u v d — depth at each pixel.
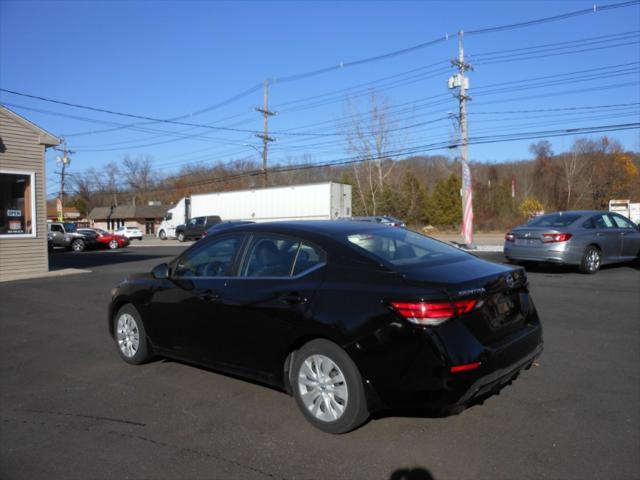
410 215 52.28
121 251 26.80
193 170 81.81
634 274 11.47
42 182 14.01
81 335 7.05
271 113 39.62
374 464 3.31
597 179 60.75
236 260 4.57
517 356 3.77
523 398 4.36
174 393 4.69
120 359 5.82
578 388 4.58
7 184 13.39
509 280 3.91
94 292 10.74
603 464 3.24
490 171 72.94
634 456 3.34
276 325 4.01
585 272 11.55
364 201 49.34
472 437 3.65
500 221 49.78
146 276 5.46
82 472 3.29
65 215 82.88
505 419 3.94
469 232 23.05
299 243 4.23
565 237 11.33
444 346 3.32
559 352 5.68
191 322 4.76
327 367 3.76
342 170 67.56
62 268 15.84
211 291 4.57
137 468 3.33
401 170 56.97
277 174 72.38
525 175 73.69
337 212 29.28
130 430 3.92
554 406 4.18
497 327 3.71
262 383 4.46
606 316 7.38
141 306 5.33
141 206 82.12
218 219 34.59
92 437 3.81
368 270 3.76
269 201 31.30
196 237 35.59
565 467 3.21
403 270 3.70
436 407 3.36
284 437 3.73
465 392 3.35
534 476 3.12
